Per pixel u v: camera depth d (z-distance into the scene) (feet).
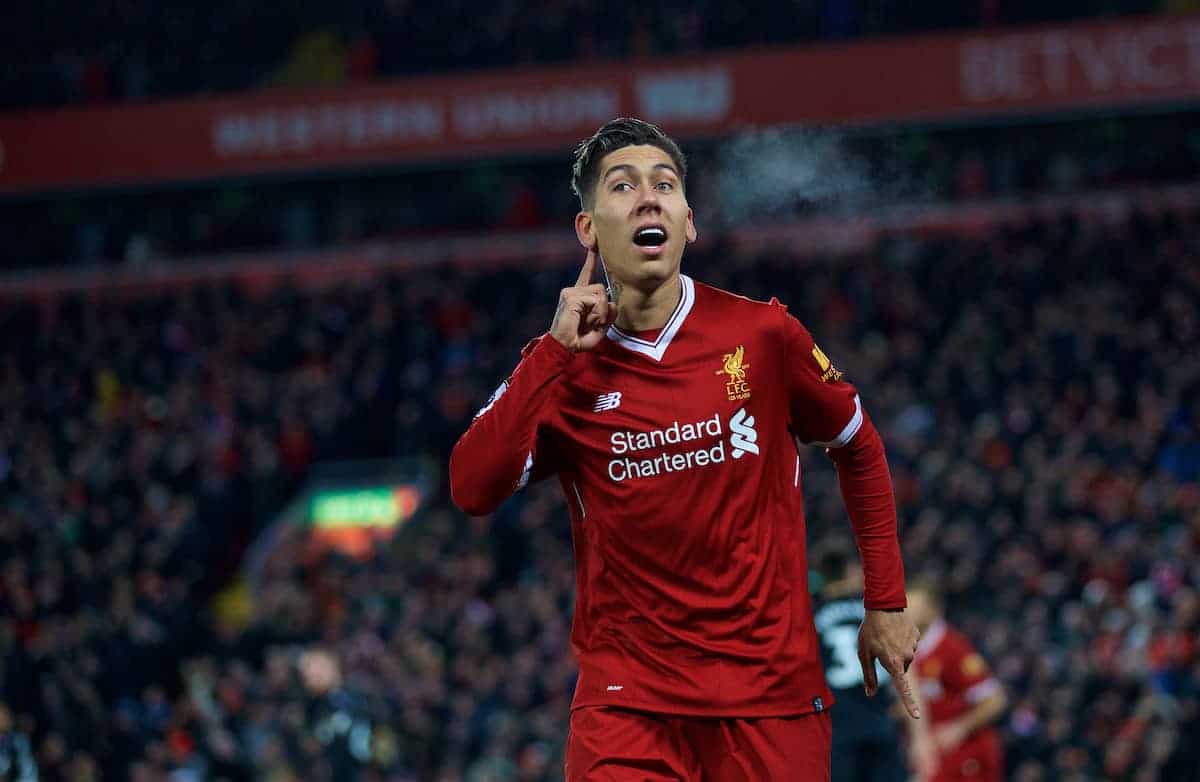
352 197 119.44
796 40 108.17
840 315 83.97
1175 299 77.56
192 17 119.03
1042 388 71.10
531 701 55.26
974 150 109.70
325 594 67.46
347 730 46.29
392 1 116.98
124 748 49.11
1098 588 54.19
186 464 81.35
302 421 85.56
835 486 64.34
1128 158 104.42
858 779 29.37
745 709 15.48
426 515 77.77
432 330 90.63
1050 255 85.51
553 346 15.65
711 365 15.79
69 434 85.10
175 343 95.40
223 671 60.90
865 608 16.44
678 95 108.58
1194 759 44.11
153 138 115.55
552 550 66.03
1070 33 104.17
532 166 116.57
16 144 116.37
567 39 112.16
